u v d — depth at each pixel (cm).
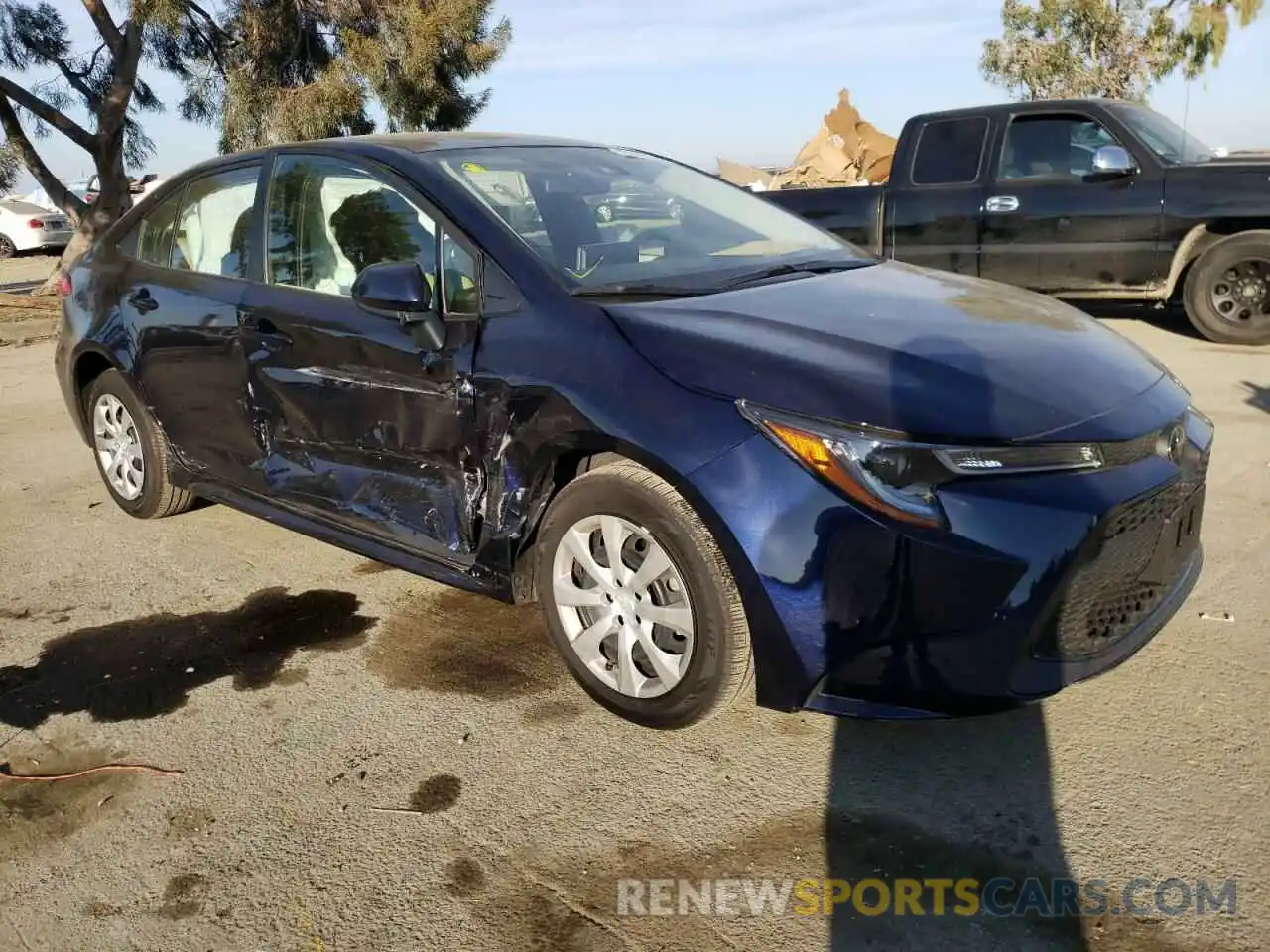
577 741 301
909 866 245
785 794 273
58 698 338
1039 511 247
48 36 1460
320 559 446
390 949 226
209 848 262
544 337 304
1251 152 864
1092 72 2422
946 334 296
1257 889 231
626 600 295
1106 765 277
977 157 849
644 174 418
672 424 271
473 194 344
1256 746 282
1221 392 649
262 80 1583
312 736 310
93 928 237
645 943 225
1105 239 805
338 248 372
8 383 877
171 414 446
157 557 454
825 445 253
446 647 362
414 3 1558
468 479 325
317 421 371
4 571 443
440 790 281
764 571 256
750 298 319
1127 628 275
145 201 477
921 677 251
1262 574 385
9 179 1408
